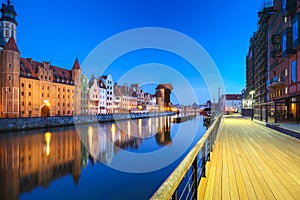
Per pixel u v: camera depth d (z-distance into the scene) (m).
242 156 6.84
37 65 50.06
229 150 7.80
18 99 41.72
